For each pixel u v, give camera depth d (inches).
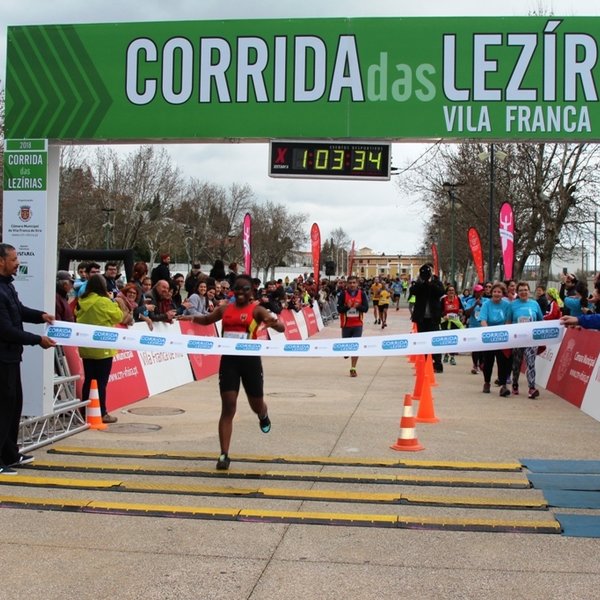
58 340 297.0
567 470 274.4
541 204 1203.9
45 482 253.4
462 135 321.4
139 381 445.4
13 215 326.6
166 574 177.0
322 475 263.6
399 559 187.8
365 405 423.8
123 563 183.8
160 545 196.5
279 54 327.9
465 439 329.1
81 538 201.6
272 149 332.8
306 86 327.0
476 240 1001.5
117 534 205.0
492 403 439.5
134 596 164.4
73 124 332.8
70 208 1776.6
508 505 231.6
